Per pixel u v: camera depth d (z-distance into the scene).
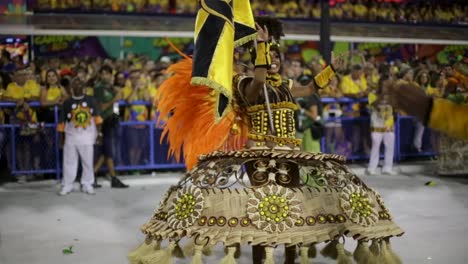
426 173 12.02
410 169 12.36
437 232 6.73
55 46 14.90
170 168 12.00
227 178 4.43
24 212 8.33
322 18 11.50
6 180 11.04
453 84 9.77
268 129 4.57
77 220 7.75
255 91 4.45
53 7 14.42
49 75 11.02
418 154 13.09
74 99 9.81
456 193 9.60
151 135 11.56
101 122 10.06
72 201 9.20
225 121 4.72
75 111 9.75
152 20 14.45
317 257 5.66
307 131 8.40
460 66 9.80
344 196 4.33
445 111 2.41
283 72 11.38
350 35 15.00
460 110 2.40
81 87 9.84
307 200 4.24
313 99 8.38
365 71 12.91
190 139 4.84
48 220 7.76
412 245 6.14
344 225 4.23
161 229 4.38
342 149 12.48
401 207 8.34
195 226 4.21
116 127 10.69
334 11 16.67
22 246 6.34
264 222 4.12
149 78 11.98
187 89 4.77
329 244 5.05
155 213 4.62
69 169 9.85
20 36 14.55
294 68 10.57
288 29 14.90
